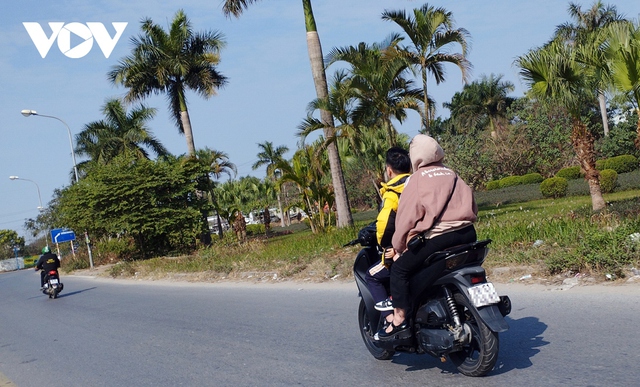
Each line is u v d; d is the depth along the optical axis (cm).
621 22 1376
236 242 2800
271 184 6875
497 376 503
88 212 3341
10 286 3178
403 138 4034
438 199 479
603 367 487
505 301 484
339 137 2086
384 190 523
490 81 6012
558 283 832
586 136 1769
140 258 3544
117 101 4416
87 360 835
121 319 1190
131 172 3344
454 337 477
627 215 1248
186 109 3700
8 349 1034
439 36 1928
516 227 1210
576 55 1548
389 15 1911
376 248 578
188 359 752
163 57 3609
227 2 2161
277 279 1427
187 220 3375
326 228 2650
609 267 798
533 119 4588
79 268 3956
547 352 548
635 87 1360
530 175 4447
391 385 530
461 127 6088
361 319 622
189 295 1443
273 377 615
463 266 481
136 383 672
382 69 1891
